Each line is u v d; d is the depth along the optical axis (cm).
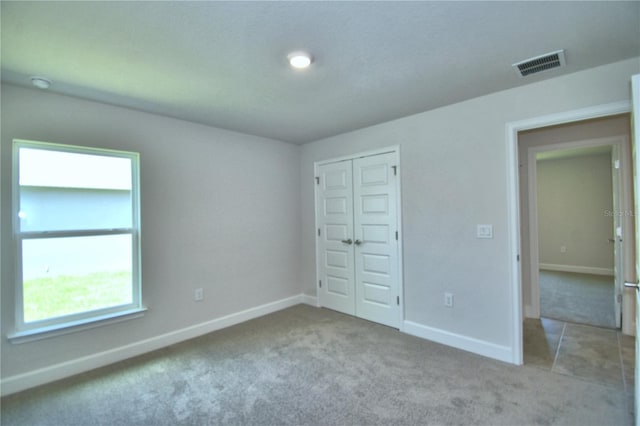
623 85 218
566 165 638
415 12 159
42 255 254
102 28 168
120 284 293
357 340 320
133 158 300
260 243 401
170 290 319
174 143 323
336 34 178
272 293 414
